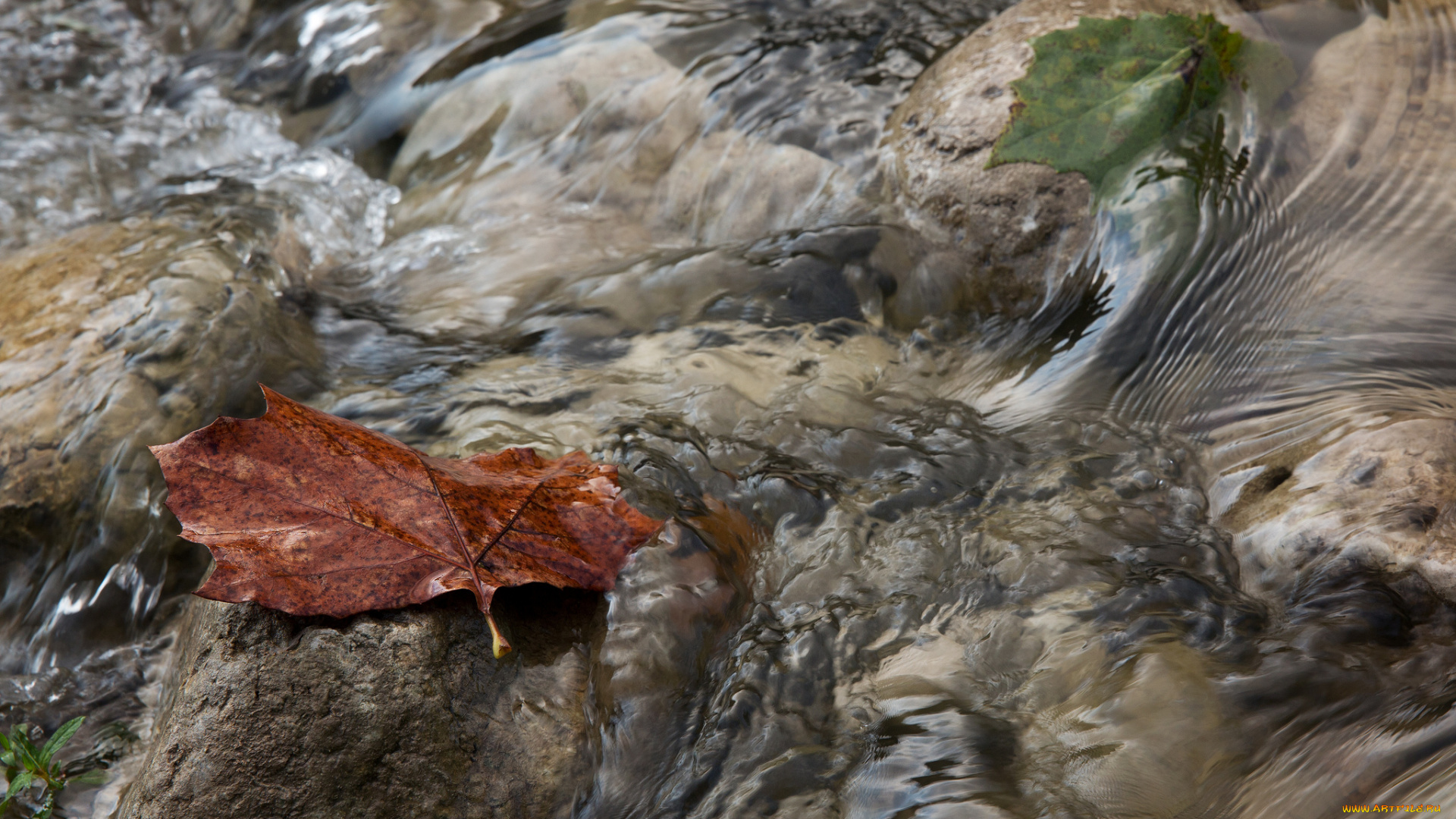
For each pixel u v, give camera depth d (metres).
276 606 1.20
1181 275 1.34
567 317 1.41
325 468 1.23
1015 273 1.38
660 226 1.48
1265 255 1.34
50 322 1.37
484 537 1.23
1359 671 1.21
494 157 1.57
